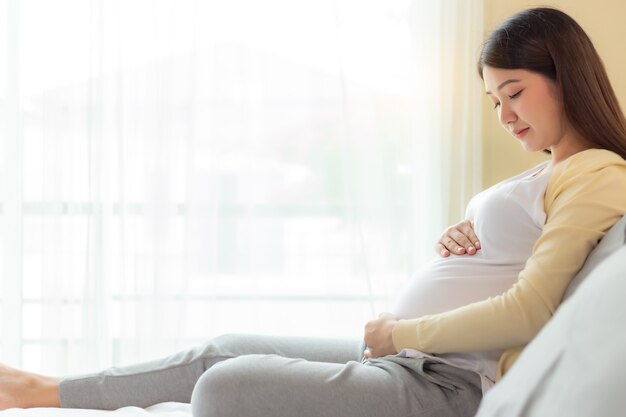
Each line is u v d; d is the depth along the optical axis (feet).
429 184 8.27
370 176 8.41
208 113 8.39
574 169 4.22
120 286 8.23
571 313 2.11
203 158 8.39
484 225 4.58
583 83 4.43
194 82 8.23
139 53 8.23
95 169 8.15
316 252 8.52
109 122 8.27
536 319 3.93
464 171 8.20
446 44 8.17
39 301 8.37
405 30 8.30
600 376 1.80
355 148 8.39
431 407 4.11
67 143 8.26
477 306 4.10
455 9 8.14
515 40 4.48
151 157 8.25
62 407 4.83
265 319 8.55
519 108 4.51
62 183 8.26
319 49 8.40
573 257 3.95
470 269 4.57
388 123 8.36
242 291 8.48
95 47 8.14
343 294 8.51
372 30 8.31
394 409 4.05
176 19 8.21
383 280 8.41
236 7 8.35
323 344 5.08
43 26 8.23
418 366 4.16
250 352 4.92
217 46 8.35
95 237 8.16
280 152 8.50
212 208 8.37
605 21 8.23
